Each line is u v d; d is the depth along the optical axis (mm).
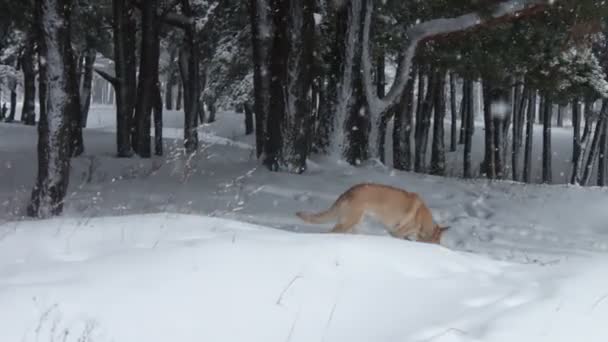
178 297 4352
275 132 15289
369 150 16406
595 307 4812
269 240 5578
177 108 59125
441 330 4320
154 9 21125
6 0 19562
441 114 28453
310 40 15273
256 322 4270
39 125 10094
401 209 8031
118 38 20484
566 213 12570
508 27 17766
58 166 10047
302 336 4199
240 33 27188
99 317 3994
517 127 32906
